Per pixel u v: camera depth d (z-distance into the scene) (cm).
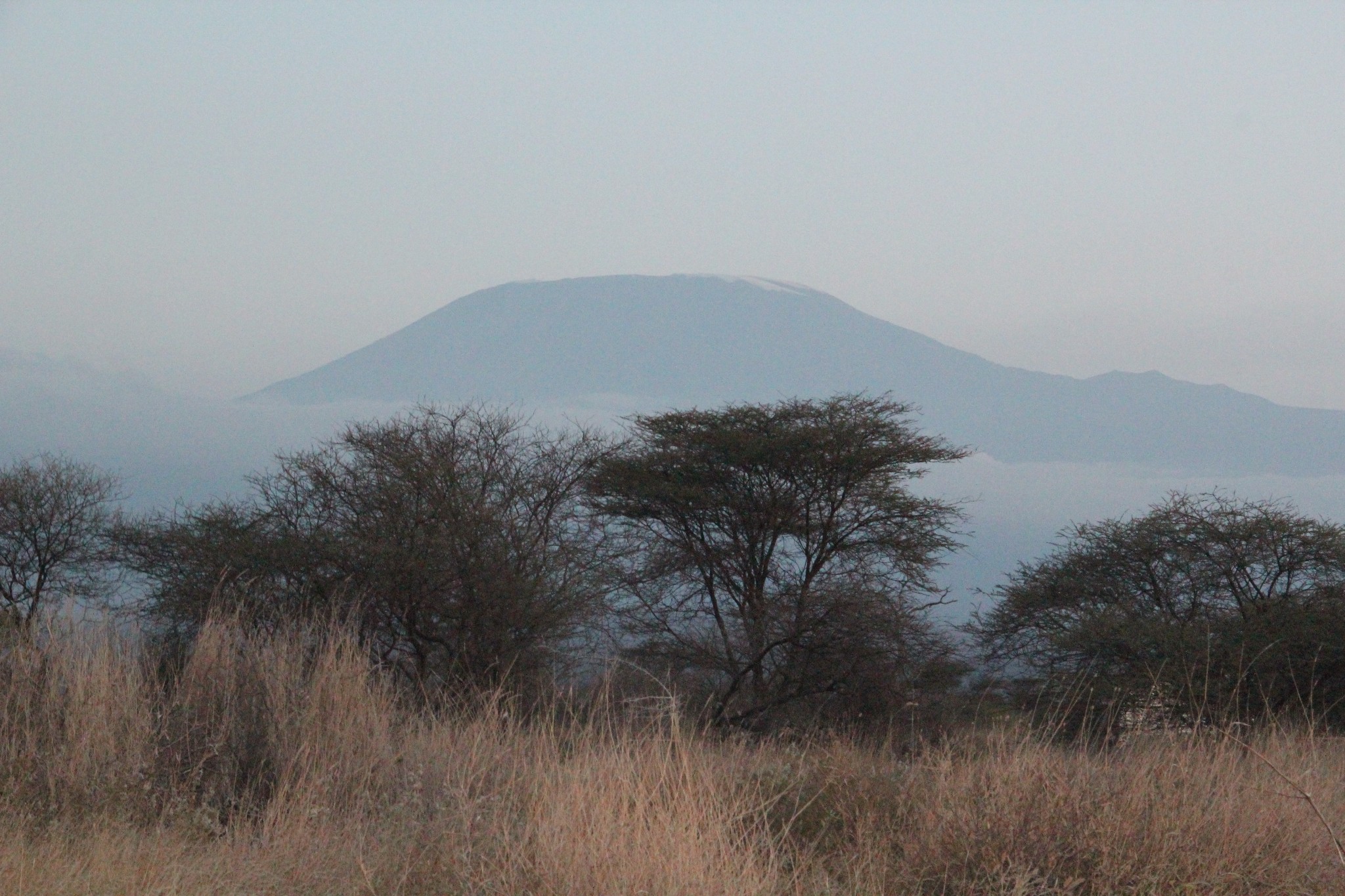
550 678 3528
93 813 1365
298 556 3572
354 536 3716
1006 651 4856
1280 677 3516
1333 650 3541
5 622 1766
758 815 1391
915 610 4603
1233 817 1266
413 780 1501
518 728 1750
